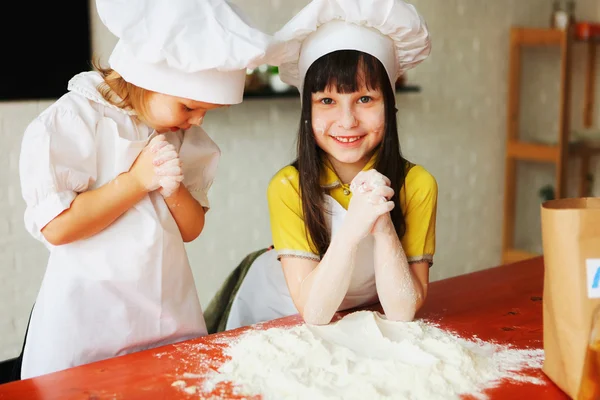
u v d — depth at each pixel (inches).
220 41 42.3
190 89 44.4
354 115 47.2
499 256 148.3
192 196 54.5
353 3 45.3
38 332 50.0
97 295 48.8
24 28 84.7
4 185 87.4
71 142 47.0
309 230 49.5
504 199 142.5
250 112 106.4
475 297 52.8
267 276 62.7
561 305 35.3
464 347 41.0
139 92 47.0
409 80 124.7
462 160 137.4
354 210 45.0
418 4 123.4
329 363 39.1
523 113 145.9
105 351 49.6
